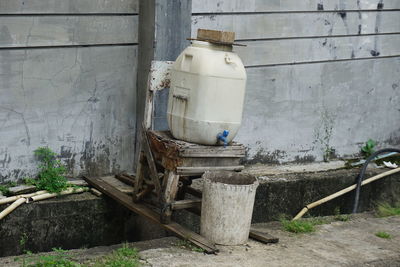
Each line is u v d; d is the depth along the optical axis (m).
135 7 5.30
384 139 6.64
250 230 4.71
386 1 6.39
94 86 5.23
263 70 5.83
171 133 4.78
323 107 6.20
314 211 5.91
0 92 4.89
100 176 5.36
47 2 4.95
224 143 4.58
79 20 5.09
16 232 4.78
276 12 5.80
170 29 5.21
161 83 4.82
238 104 4.61
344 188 6.03
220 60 4.53
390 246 4.76
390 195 6.32
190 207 4.67
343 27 6.18
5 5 4.82
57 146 5.16
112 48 5.26
